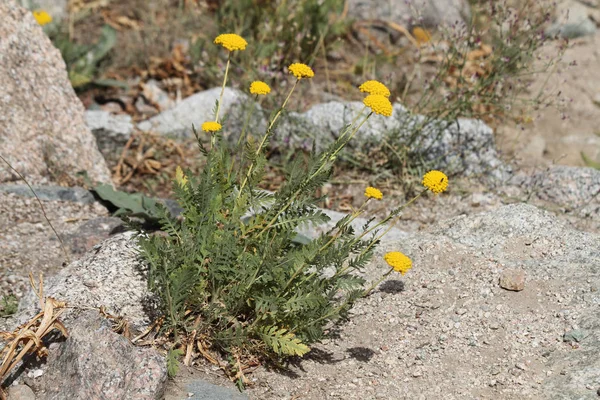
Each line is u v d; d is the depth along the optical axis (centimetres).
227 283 204
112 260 213
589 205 262
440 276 221
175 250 200
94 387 189
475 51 316
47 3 327
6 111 254
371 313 214
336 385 199
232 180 208
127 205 246
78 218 243
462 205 263
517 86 299
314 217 205
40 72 263
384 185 269
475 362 203
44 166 254
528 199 262
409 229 255
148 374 190
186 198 205
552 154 291
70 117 264
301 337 202
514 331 207
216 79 298
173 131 284
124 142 278
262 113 279
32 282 201
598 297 211
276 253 197
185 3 344
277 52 299
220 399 193
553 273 218
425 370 201
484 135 275
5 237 232
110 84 295
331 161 206
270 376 201
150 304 207
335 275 202
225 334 201
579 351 202
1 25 260
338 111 277
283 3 311
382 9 343
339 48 319
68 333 196
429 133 269
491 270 220
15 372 195
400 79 310
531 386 197
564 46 277
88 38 323
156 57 310
